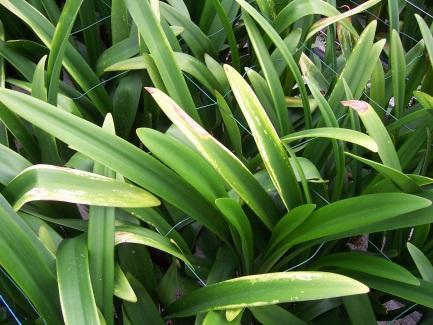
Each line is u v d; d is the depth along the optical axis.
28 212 0.58
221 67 0.82
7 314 0.62
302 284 0.49
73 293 0.47
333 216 0.56
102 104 0.77
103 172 0.58
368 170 0.80
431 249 0.69
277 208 0.63
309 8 0.80
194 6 0.91
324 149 0.72
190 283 0.65
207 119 0.83
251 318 0.66
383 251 0.73
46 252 0.52
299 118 0.84
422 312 0.72
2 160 0.57
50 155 0.65
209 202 0.59
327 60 0.90
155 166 0.57
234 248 0.66
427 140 0.68
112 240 0.53
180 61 0.77
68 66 0.74
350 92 0.68
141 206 0.54
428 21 1.07
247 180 0.58
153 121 0.81
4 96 0.52
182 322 0.63
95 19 0.85
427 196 0.58
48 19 0.82
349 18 0.99
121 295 0.52
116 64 0.76
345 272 0.63
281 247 0.60
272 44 0.87
